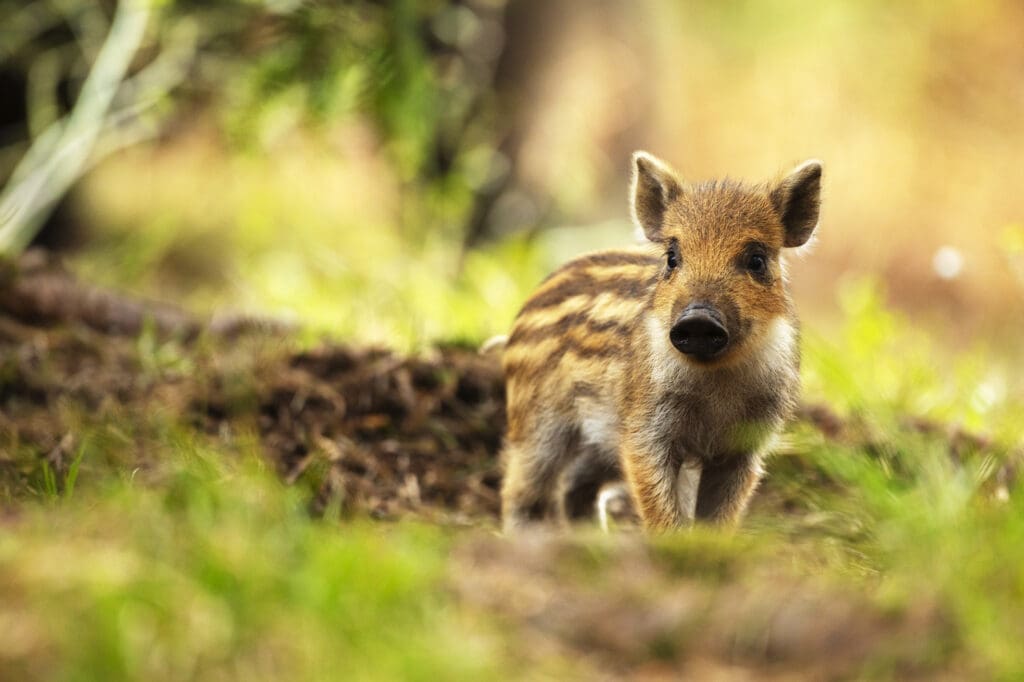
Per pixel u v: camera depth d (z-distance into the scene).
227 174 19.88
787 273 9.69
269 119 16.67
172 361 12.02
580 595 6.03
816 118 27.75
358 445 11.01
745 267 8.99
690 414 9.34
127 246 18.98
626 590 6.09
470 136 18.52
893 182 26.31
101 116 16.53
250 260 18.77
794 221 9.60
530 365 10.42
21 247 16.12
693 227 9.08
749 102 28.53
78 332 12.67
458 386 12.02
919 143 26.66
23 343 12.38
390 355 12.24
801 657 5.70
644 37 20.56
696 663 5.64
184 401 11.12
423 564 6.01
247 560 5.74
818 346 14.33
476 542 6.64
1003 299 22.97
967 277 23.36
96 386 11.45
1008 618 5.88
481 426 11.59
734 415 9.32
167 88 17.25
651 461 9.27
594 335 9.91
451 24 17.88
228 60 17.19
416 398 11.63
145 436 10.28
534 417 10.35
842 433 11.32
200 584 5.52
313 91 16.20
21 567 5.57
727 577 6.42
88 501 7.25
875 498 7.79
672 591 6.09
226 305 15.92
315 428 10.93
